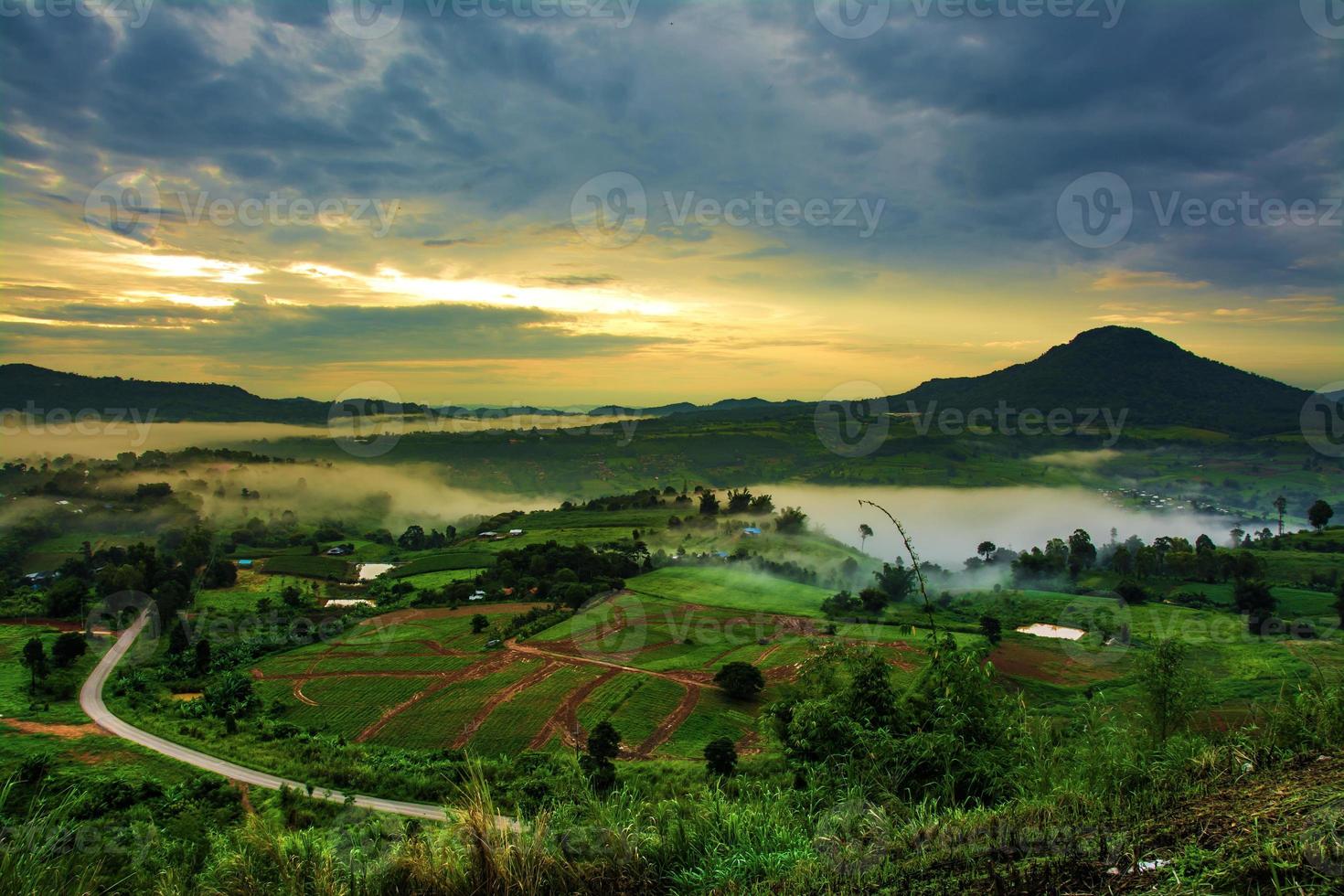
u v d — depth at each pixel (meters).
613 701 60.34
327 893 4.92
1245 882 3.36
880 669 8.16
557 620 88.19
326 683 68.81
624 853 5.32
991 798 6.60
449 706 61.59
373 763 46.81
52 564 117.06
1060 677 52.03
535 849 5.18
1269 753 5.63
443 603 98.94
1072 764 6.50
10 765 44.03
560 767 35.19
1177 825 4.24
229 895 5.17
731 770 27.17
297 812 36.62
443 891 4.94
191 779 42.34
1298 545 109.44
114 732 52.72
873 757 7.00
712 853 5.34
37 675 66.62
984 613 80.12
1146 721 8.66
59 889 4.91
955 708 7.40
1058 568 99.00
